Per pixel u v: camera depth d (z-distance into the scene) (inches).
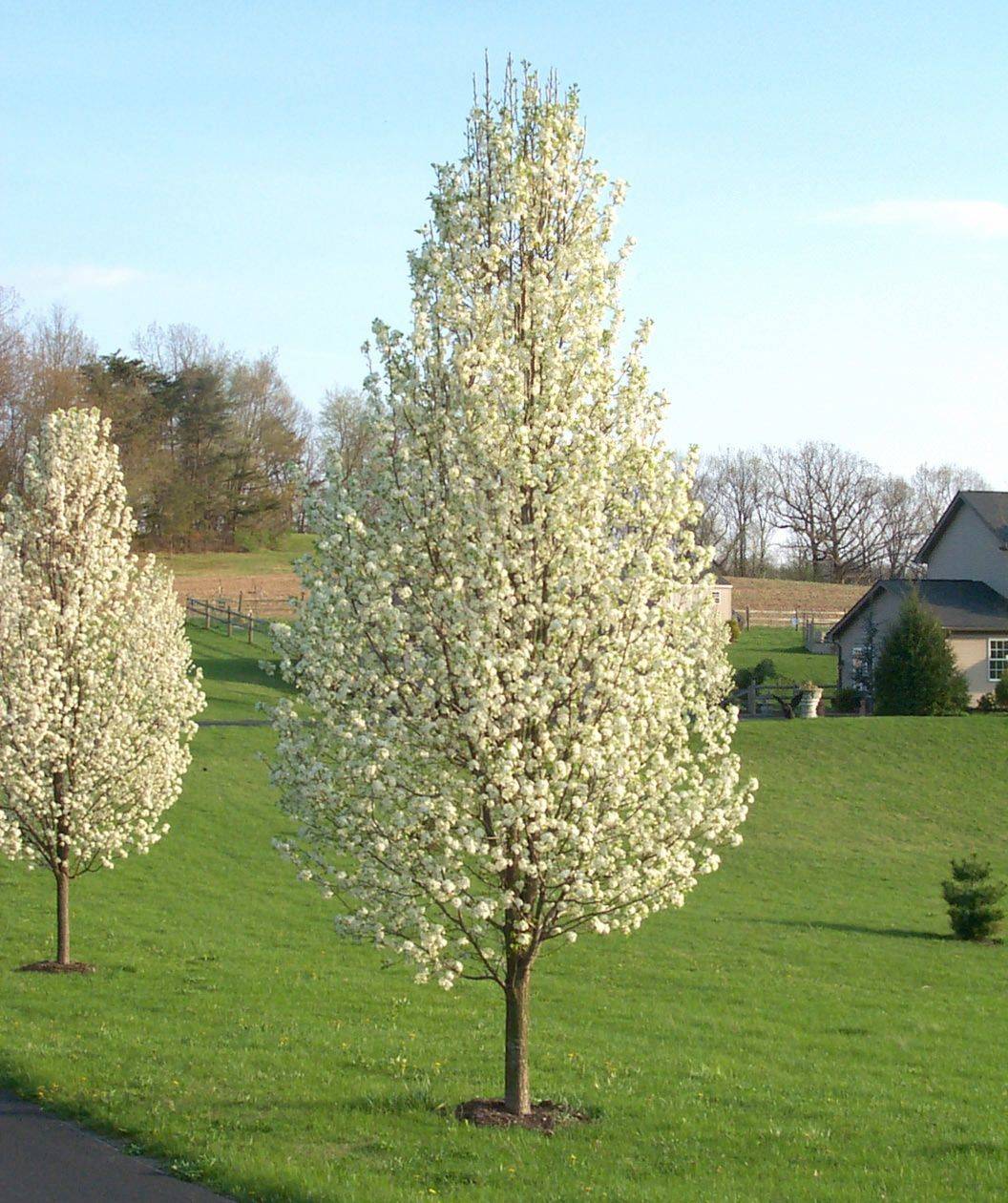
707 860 533.0
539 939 523.2
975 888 1124.5
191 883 1225.4
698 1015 814.5
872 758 1840.6
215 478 4574.3
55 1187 441.1
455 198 527.5
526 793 475.8
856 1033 781.9
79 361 4183.1
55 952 933.8
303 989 838.5
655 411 537.6
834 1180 467.5
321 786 495.5
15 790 851.4
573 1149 492.1
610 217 542.9
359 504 523.2
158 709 933.2
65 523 893.8
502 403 507.5
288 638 521.7
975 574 2397.9
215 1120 517.7
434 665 492.1
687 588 530.3
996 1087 657.0
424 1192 429.1
